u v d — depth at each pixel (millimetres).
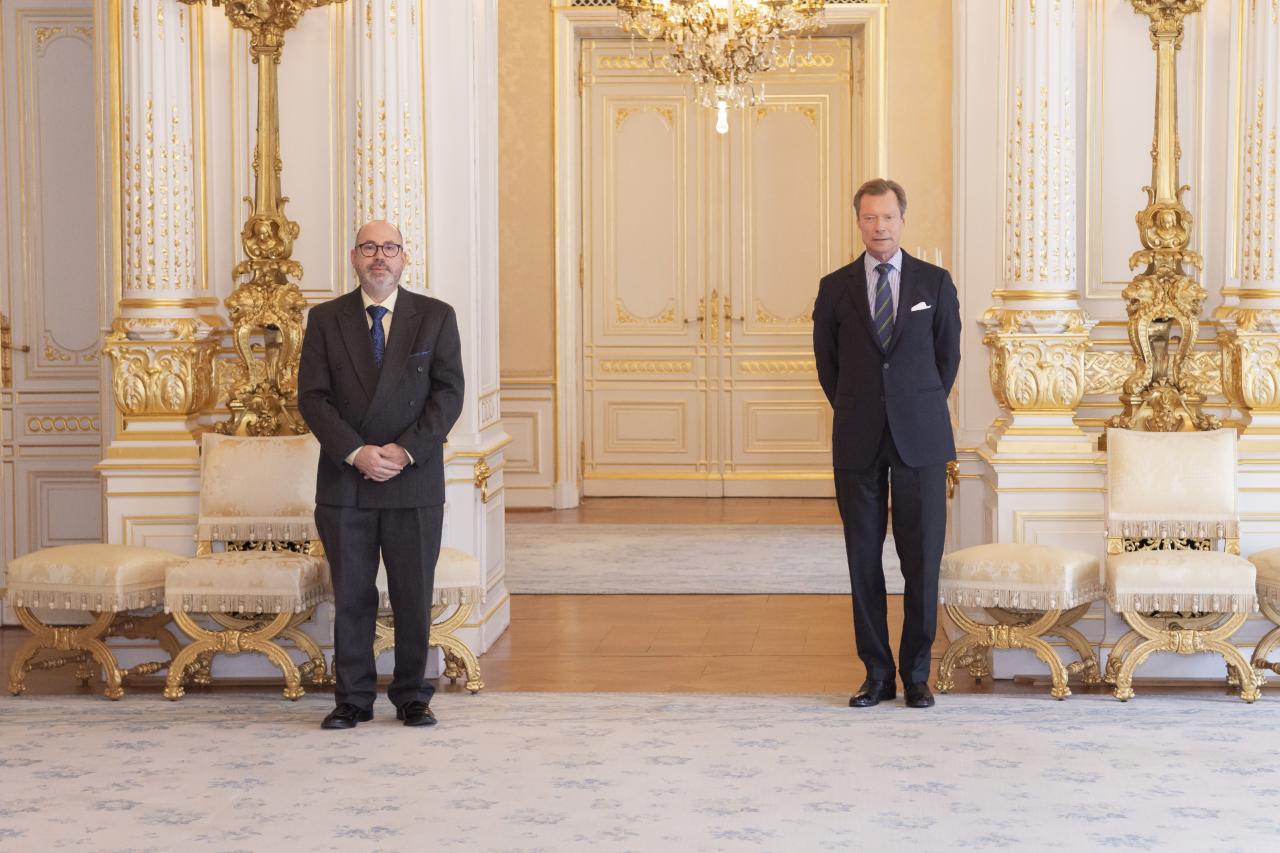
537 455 11305
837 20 10453
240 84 6199
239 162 6211
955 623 5480
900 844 3818
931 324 5219
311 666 5676
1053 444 5844
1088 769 4477
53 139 7207
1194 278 6086
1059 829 3928
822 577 8297
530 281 11289
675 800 4199
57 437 7238
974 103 6367
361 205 6008
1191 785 4312
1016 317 5840
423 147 6066
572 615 7336
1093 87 6117
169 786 4383
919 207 10367
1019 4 5863
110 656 5555
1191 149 6109
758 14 8305
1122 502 5488
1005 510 5855
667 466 11797
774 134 11562
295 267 5977
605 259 11719
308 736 4957
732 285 11656
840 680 5930
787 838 3869
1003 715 5160
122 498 5922
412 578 5082
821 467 11695
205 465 5684
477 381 6273
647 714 5250
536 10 11211
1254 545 5766
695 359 11719
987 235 6379
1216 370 6109
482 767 4555
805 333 11648
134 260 5949
